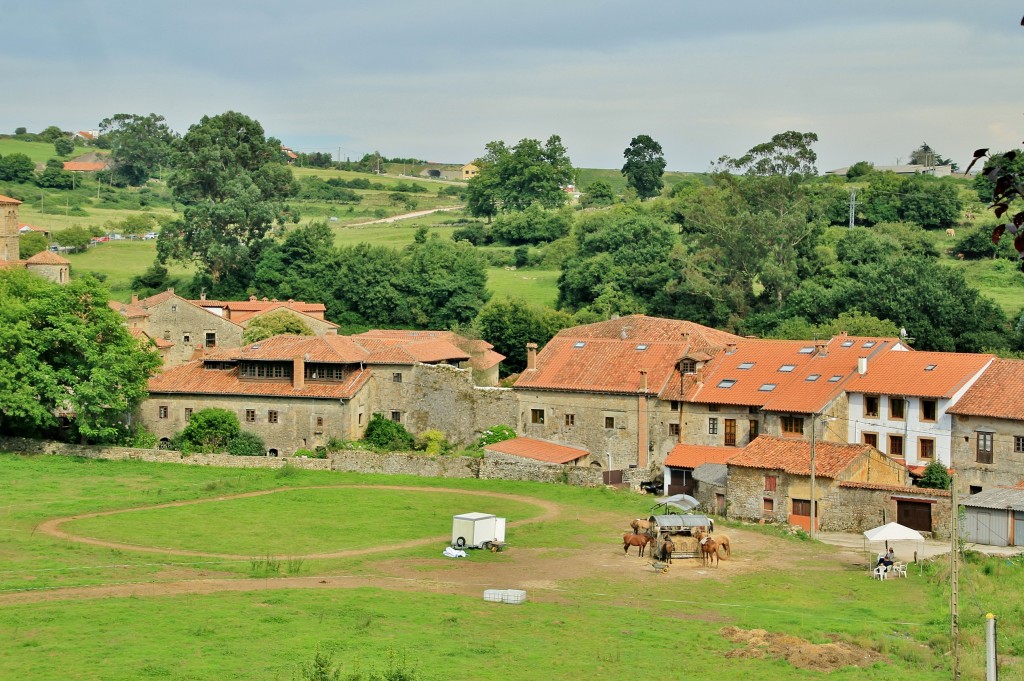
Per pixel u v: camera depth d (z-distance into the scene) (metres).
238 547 72.25
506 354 143.50
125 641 49.56
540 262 196.88
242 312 153.00
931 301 126.75
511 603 59.09
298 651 48.59
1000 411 84.25
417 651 49.31
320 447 105.44
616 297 156.25
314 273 172.88
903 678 47.56
